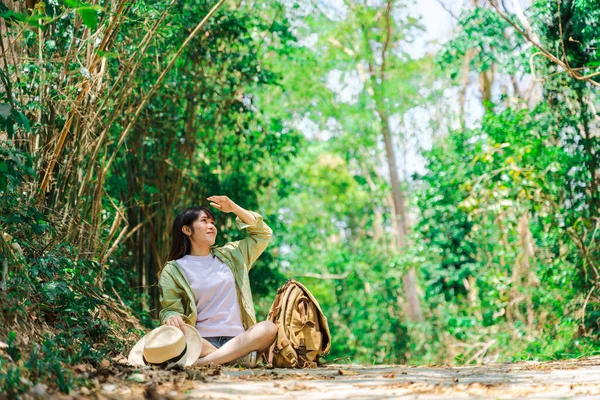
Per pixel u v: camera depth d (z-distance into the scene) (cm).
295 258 2361
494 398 360
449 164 1606
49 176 602
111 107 725
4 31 626
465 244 1641
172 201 961
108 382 398
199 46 1002
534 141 1076
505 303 1340
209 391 386
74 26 625
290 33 1168
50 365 383
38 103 602
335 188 2414
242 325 596
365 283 2130
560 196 1049
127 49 745
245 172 1304
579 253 998
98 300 597
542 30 1006
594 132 1000
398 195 2277
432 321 1914
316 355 577
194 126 1016
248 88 1162
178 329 518
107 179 862
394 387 409
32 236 580
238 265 605
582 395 368
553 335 1063
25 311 467
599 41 945
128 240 931
